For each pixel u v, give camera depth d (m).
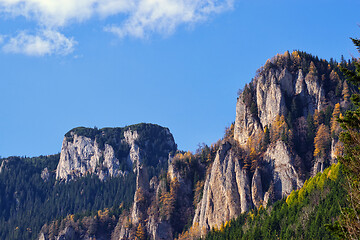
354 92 44.69
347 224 35.41
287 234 149.00
